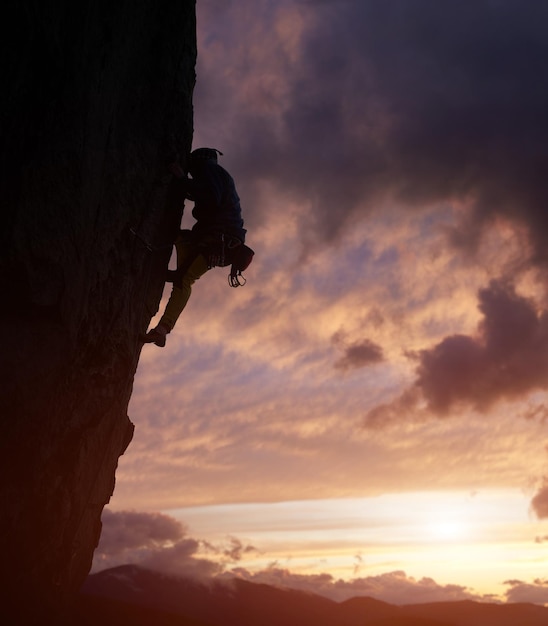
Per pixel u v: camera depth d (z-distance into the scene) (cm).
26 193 525
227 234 739
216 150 767
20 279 539
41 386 590
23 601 658
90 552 845
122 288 678
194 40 750
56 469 666
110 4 592
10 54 502
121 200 662
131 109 676
